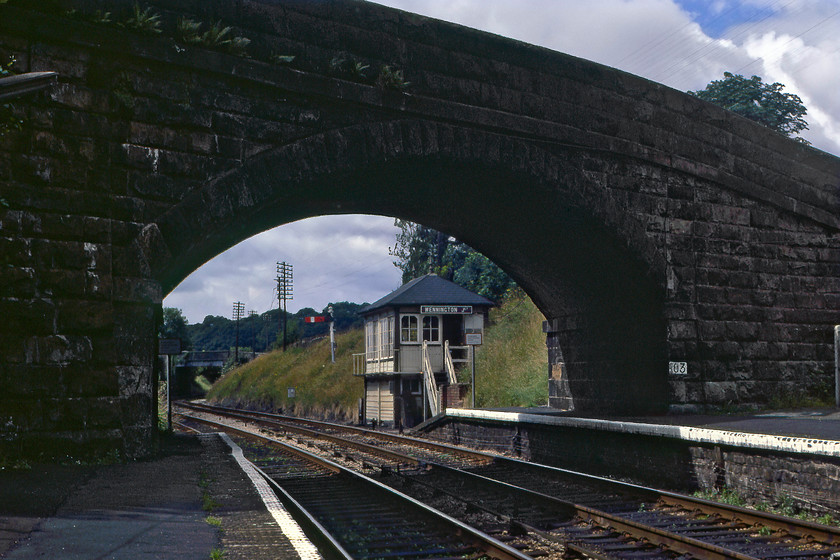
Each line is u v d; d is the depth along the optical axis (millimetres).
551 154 16375
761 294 18875
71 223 11672
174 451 16062
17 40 11500
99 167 11984
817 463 9820
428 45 15047
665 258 17750
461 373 31469
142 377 12102
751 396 18359
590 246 18047
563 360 22453
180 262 12805
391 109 14445
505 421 19172
